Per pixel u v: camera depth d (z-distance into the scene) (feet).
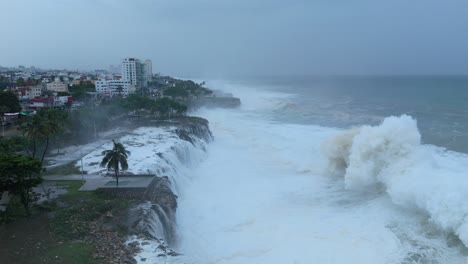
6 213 132.05
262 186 185.78
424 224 133.69
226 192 180.45
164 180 167.32
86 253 111.65
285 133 308.60
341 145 199.41
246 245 129.90
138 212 136.67
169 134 264.52
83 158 207.41
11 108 333.01
